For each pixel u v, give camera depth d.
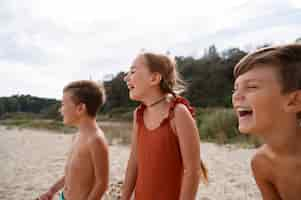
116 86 55.28
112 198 5.72
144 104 2.52
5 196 7.17
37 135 32.28
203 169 2.43
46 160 13.17
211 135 18.95
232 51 63.94
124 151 15.82
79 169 2.84
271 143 1.16
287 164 1.18
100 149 2.82
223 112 20.16
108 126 31.27
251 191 7.04
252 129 1.11
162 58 2.44
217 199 6.38
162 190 2.20
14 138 27.70
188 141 2.21
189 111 2.31
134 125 2.63
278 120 1.08
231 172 9.28
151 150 2.28
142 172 2.33
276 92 1.06
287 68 1.05
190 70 56.91
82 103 3.01
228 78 51.19
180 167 2.27
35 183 8.53
